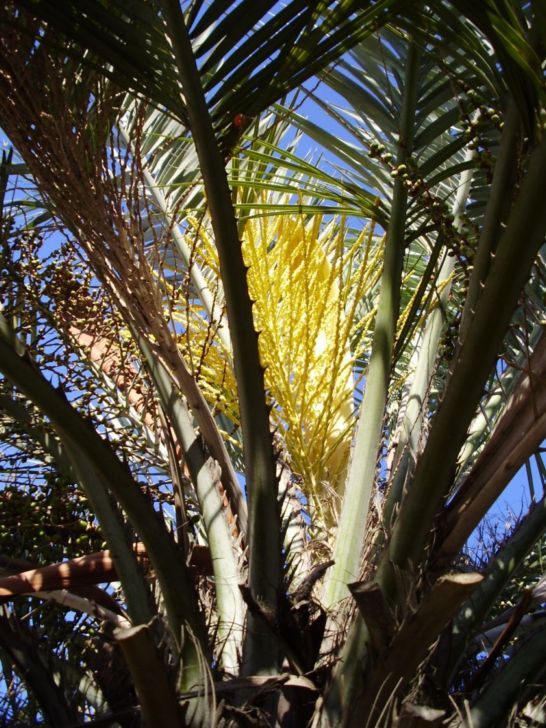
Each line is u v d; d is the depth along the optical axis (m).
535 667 2.11
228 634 2.15
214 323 3.04
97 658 2.01
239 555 2.43
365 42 3.38
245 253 3.26
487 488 2.01
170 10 2.26
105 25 2.31
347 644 1.93
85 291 3.00
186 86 2.24
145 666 1.57
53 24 2.30
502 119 2.59
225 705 1.78
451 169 2.88
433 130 3.14
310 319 3.06
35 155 2.47
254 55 2.36
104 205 2.50
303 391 2.91
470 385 1.80
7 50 2.44
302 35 2.39
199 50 2.37
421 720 1.63
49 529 2.84
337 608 2.22
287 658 1.98
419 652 1.74
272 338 2.97
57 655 2.49
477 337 1.79
